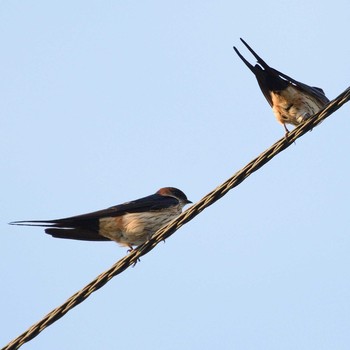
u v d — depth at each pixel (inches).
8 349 359.3
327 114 362.6
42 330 366.3
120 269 388.8
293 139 370.0
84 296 379.9
